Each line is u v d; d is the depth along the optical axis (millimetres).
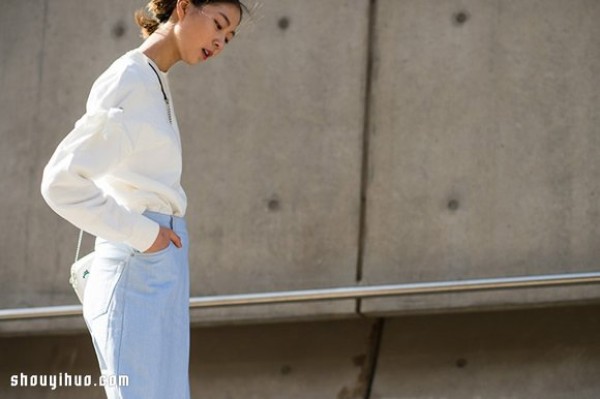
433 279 6176
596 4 6246
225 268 6355
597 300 5988
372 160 6289
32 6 6727
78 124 3373
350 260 6254
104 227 3379
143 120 3443
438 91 6277
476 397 6184
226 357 6508
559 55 6227
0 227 6617
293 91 6395
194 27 3621
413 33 6324
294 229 6320
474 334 6305
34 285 6555
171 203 3592
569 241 6121
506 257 6141
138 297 3502
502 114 6219
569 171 6160
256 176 6379
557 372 6191
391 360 6352
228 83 6457
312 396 6371
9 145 6656
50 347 6688
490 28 6277
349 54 6359
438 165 6234
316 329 6477
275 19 6445
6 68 6711
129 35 6598
